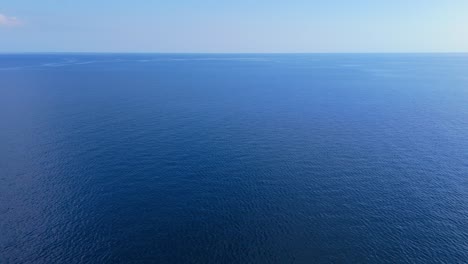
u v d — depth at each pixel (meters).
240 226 47.62
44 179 59.88
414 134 86.50
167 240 44.53
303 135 85.44
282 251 42.78
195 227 47.25
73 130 86.75
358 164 67.50
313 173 63.66
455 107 120.62
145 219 48.88
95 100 126.25
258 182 60.00
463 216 50.06
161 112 107.62
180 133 85.75
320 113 109.69
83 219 48.66
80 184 58.31
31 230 46.06
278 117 103.62
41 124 91.75
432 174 62.97
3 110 107.75
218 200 54.09
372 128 92.06
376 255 42.34
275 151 74.19
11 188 56.72
